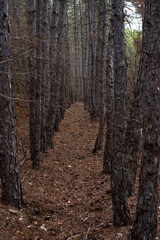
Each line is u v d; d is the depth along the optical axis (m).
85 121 15.40
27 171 7.18
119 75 3.82
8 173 4.53
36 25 7.42
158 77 2.94
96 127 13.54
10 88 4.33
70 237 4.25
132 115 5.07
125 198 4.09
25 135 10.44
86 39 21.03
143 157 3.13
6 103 4.30
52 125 9.88
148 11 2.94
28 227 4.29
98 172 7.68
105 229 4.25
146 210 3.16
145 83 3.04
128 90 9.30
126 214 4.10
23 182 6.38
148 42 2.96
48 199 5.79
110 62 6.96
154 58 2.92
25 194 5.63
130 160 5.15
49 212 5.15
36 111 7.25
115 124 3.89
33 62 7.14
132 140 5.07
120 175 3.97
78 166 8.58
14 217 4.35
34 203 5.26
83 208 5.39
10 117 4.38
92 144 11.06
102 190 6.17
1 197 4.73
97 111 14.75
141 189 3.19
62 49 9.18
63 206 5.54
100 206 5.30
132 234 3.39
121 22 3.77
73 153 10.04
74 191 6.50
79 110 23.02
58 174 7.62
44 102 8.80
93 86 14.33
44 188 6.41
